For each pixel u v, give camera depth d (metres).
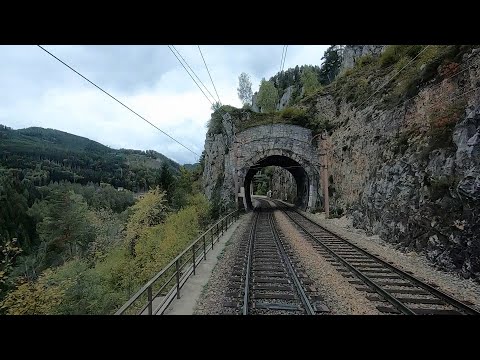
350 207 27.91
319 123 40.03
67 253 45.00
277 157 45.22
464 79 13.88
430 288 9.20
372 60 38.47
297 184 54.19
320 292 9.54
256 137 40.97
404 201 15.65
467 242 10.60
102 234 44.25
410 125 18.02
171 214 37.94
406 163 16.42
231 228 25.94
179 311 8.24
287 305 8.34
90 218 51.03
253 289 9.78
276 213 39.47
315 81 84.25
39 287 17.55
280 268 12.37
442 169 12.93
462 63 14.44
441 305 8.33
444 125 13.82
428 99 16.55
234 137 41.50
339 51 91.94
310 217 33.72
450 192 12.08
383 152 20.45
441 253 11.95
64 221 46.03
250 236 20.44
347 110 35.09
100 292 19.12
